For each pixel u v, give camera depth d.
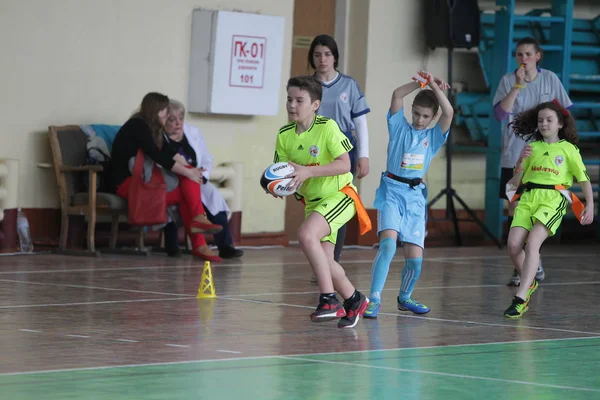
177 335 13.83
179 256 24.27
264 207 28.34
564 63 31.31
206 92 26.48
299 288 19.25
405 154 16.16
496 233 30.88
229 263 23.41
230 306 16.69
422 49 30.86
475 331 15.13
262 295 18.16
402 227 16.28
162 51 26.20
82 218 24.47
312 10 29.88
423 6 30.72
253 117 27.89
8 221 23.66
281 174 14.16
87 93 25.17
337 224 14.71
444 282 21.23
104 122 25.45
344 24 30.09
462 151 31.59
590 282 22.17
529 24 32.41
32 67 24.36
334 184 14.72
